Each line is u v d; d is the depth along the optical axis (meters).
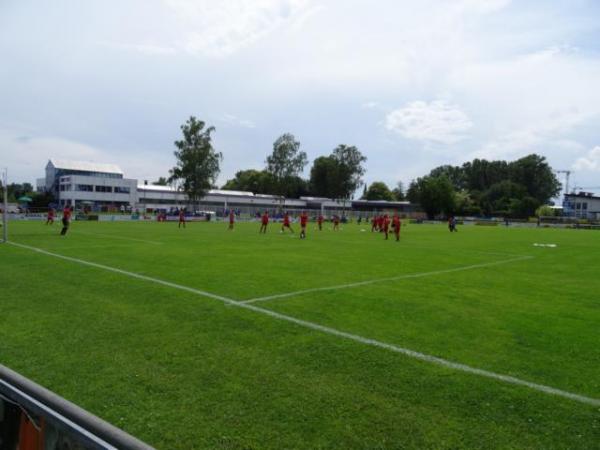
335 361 5.56
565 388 4.89
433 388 4.80
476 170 147.38
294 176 94.81
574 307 9.09
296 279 11.76
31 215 52.00
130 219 57.88
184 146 75.25
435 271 14.32
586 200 103.19
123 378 4.88
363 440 3.70
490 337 6.77
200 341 6.25
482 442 3.71
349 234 36.75
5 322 7.05
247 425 3.91
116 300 8.72
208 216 64.56
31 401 2.22
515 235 42.16
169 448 3.53
